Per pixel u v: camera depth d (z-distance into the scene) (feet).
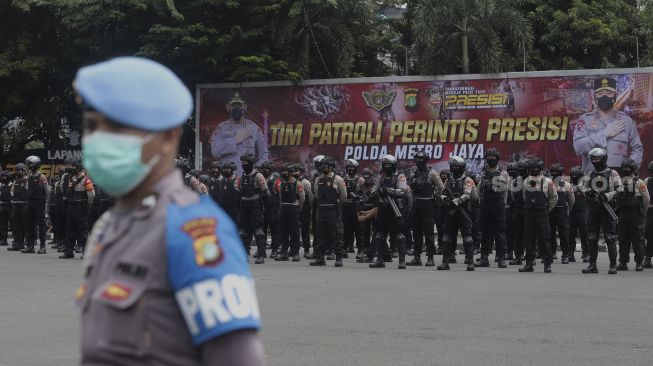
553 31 158.10
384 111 136.36
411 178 80.69
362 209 91.04
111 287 10.15
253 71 141.90
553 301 50.47
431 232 79.56
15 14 150.20
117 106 10.07
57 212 94.53
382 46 168.55
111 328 10.10
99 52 147.33
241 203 84.02
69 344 36.27
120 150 10.18
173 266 10.01
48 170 156.35
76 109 156.35
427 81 134.72
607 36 155.02
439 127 134.21
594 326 40.96
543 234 72.33
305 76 144.97
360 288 57.57
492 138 132.16
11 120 161.58
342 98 137.90
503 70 144.56
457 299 51.37
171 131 10.53
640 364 32.01
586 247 87.97
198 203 10.45
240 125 141.28
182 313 10.00
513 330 39.65
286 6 145.48
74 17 140.87
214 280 9.89
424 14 139.95
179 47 142.10
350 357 33.19
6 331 39.52
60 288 57.00
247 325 9.86
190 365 10.10
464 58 141.08
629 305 48.73
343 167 138.10
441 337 37.68
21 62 148.56
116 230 10.55
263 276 66.85
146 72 10.32
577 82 128.47
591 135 128.06
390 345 35.73
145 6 138.72
